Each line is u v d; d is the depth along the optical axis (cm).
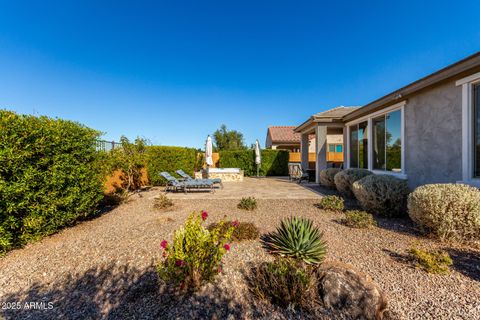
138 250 365
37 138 393
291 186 1147
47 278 292
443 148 573
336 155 1845
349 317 220
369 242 392
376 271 294
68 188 455
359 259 328
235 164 1864
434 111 599
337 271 252
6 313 230
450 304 231
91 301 246
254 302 241
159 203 675
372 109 850
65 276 296
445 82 564
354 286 232
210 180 1019
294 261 301
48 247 385
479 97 495
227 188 1084
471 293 247
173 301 243
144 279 285
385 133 820
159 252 356
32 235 395
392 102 749
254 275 287
